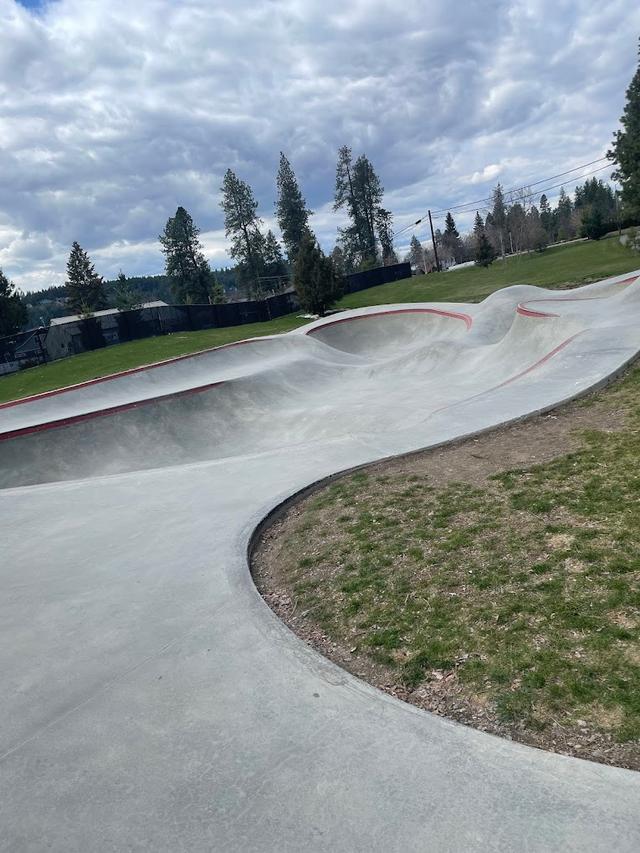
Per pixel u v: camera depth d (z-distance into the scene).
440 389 17.25
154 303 79.94
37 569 6.65
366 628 4.41
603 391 9.89
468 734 3.20
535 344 17.55
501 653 3.79
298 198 72.62
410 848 2.60
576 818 2.62
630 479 6.12
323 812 2.86
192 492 8.91
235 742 3.43
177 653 4.46
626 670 3.42
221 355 27.52
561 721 3.16
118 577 6.05
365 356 30.22
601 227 59.94
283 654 4.23
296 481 8.38
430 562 5.19
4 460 16.12
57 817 3.06
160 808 3.04
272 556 6.10
